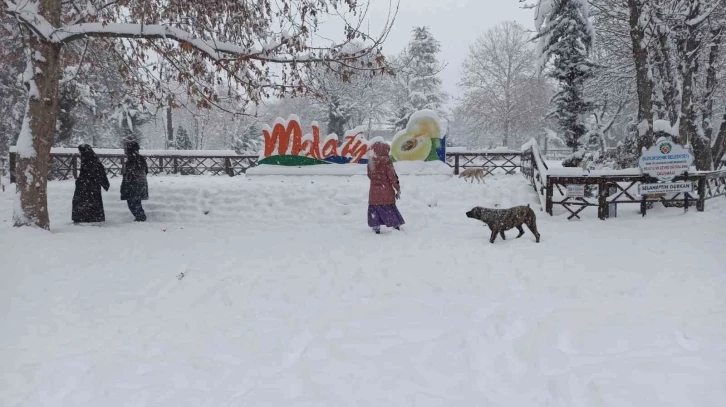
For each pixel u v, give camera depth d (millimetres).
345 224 10234
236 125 40469
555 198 11297
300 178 14656
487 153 15875
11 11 8438
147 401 3023
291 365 3523
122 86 12961
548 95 42344
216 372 3412
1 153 22500
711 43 14836
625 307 4387
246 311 4824
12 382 3338
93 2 10828
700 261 5934
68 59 11844
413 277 5762
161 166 18703
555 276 5555
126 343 4047
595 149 20891
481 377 3189
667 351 3350
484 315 4426
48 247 7625
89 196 10445
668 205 10289
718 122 25078
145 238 8812
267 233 9352
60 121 17125
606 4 16516
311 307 4875
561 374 3105
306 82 9852
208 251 7676
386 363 3404
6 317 4730
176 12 9852
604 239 7727
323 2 8961
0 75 18719
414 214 10305
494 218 7648
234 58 9109
